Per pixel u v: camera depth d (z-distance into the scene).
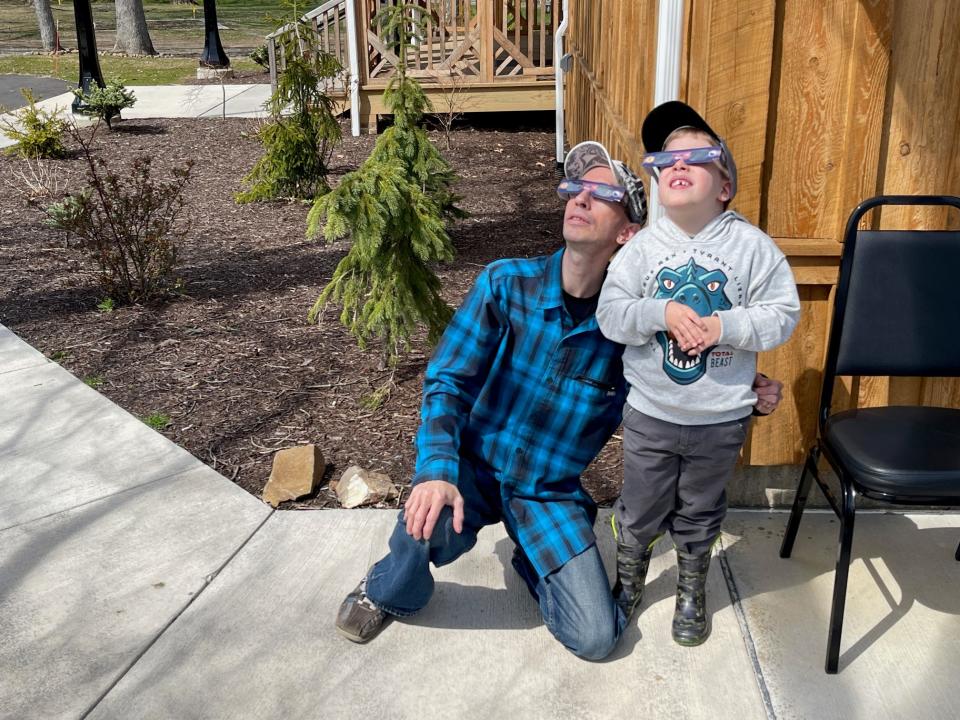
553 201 8.20
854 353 2.88
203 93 14.47
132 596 2.96
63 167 9.55
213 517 3.42
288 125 8.25
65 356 4.96
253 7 33.84
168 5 33.59
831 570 3.07
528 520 2.65
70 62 19.97
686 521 2.63
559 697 2.52
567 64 8.98
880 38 2.89
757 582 3.01
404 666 2.64
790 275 2.37
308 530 3.33
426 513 2.31
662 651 2.70
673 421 2.43
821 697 2.51
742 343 2.27
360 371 4.74
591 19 7.46
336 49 11.16
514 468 2.63
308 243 7.09
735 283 2.34
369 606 2.72
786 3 2.90
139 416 4.28
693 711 2.46
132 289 5.73
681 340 2.24
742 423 2.45
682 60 3.12
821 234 3.11
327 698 2.52
